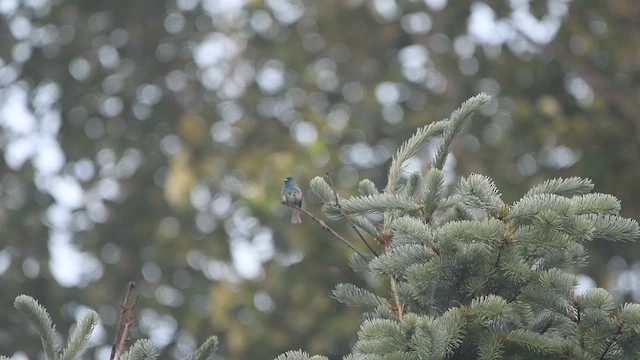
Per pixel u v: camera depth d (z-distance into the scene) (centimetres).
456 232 507
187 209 2278
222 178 2258
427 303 528
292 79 2372
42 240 2361
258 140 2288
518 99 2156
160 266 2291
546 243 505
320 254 1956
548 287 504
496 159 2095
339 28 2348
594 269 1839
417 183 595
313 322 1920
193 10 2561
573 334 507
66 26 2586
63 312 2255
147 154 2545
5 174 2452
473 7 2272
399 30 2338
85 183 2502
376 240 585
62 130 2569
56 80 2581
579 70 2162
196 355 521
